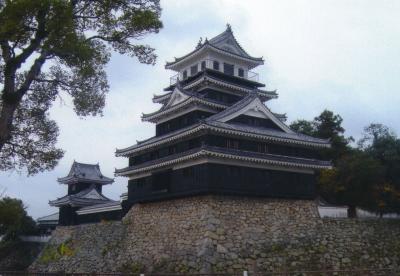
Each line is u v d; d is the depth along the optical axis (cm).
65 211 6906
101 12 1727
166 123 4684
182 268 3556
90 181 7600
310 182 4259
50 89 1925
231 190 3694
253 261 3550
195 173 3756
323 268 3747
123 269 4172
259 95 4822
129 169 4541
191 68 5188
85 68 1798
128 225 4516
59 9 1552
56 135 2042
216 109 4375
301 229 3981
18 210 1962
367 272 3794
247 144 3978
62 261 5291
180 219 3856
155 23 1781
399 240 4197
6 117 1551
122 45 1831
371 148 5256
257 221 3784
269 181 3969
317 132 6269
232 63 5112
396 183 4888
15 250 7231
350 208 5122
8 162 1950
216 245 3466
